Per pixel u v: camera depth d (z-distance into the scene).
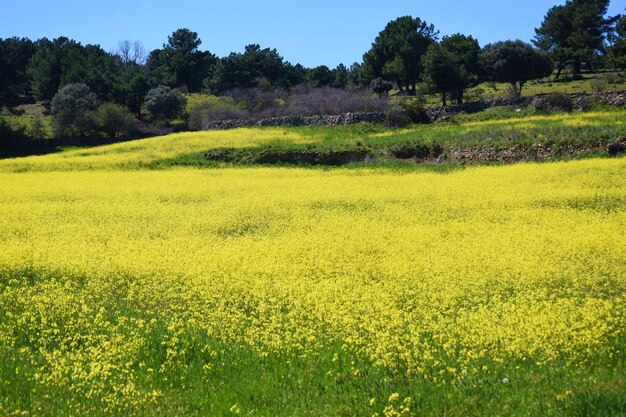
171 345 11.61
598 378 9.58
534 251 18.09
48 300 14.20
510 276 15.52
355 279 15.78
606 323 12.05
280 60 124.38
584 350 10.70
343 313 12.75
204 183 36.41
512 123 48.72
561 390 9.19
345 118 62.19
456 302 13.88
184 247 20.11
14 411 9.05
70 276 16.88
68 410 9.34
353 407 9.16
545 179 31.77
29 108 103.00
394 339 11.26
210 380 10.46
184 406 9.57
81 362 11.02
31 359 11.16
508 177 33.03
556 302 13.37
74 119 80.38
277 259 17.94
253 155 47.41
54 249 19.73
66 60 106.69
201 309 13.79
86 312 13.64
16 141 75.19
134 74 105.75
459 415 8.71
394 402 9.25
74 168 46.00
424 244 19.75
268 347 11.48
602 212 24.17
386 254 18.59
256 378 10.44
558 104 55.66
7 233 23.03
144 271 16.88
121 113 80.94
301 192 31.92
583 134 39.81
